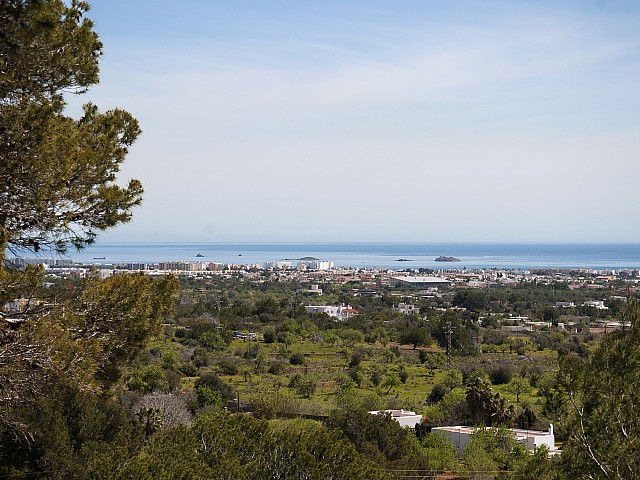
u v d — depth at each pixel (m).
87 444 19.02
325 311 125.31
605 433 8.61
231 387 54.44
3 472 17.31
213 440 14.73
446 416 43.31
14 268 10.06
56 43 9.41
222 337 86.06
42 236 10.29
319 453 15.12
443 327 85.56
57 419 18.50
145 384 46.09
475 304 142.50
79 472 17.98
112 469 12.60
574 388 8.98
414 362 76.25
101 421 20.25
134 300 11.55
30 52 9.12
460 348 81.62
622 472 8.38
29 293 10.15
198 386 51.44
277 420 41.44
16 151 9.27
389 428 27.39
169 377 51.91
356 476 14.73
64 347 10.33
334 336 90.00
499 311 134.88
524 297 155.12
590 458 8.59
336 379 64.69
